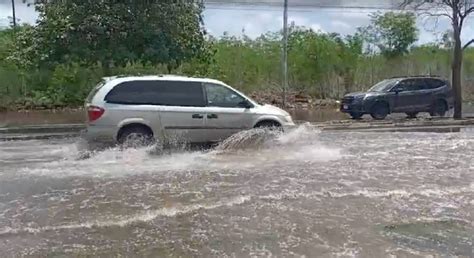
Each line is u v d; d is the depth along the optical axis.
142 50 19.84
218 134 13.22
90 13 19.48
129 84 12.77
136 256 5.92
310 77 32.53
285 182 9.57
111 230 6.83
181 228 6.90
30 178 9.92
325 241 6.41
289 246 6.22
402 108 23.44
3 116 23.20
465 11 22.78
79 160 11.91
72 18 19.30
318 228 6.91
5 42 26.03
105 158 12.02
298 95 31.88
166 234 6.66
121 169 10.80
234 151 13.04
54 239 6.49
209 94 13.28
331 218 7.36
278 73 32.12
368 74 33.41
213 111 13.15
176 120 12.90
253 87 31.33
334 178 9.95
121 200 8.33
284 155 12.55
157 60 19.95
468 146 14.21
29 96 26.28
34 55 19.69
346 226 7.01
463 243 6.38
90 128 12.51
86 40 19.33
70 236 6.61
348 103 23.39
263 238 6.50
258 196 8.52
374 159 12.07
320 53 32.50
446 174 10.41
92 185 9.38
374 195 8.64
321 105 29.97
